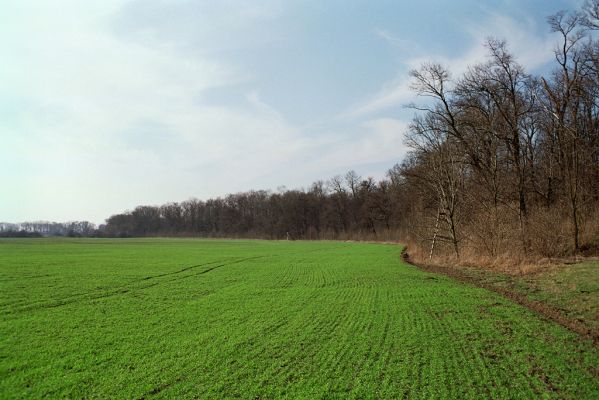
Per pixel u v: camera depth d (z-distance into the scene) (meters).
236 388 8.88
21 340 12.88
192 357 11.01
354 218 124.50
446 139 39.28
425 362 10.27
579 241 28.31
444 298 18.88
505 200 36.03
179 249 68.81
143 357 11.08
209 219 169.62
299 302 19.02
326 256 50.59
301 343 12.16
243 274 31.28
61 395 8.61
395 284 24.05
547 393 8.29
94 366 10.42
